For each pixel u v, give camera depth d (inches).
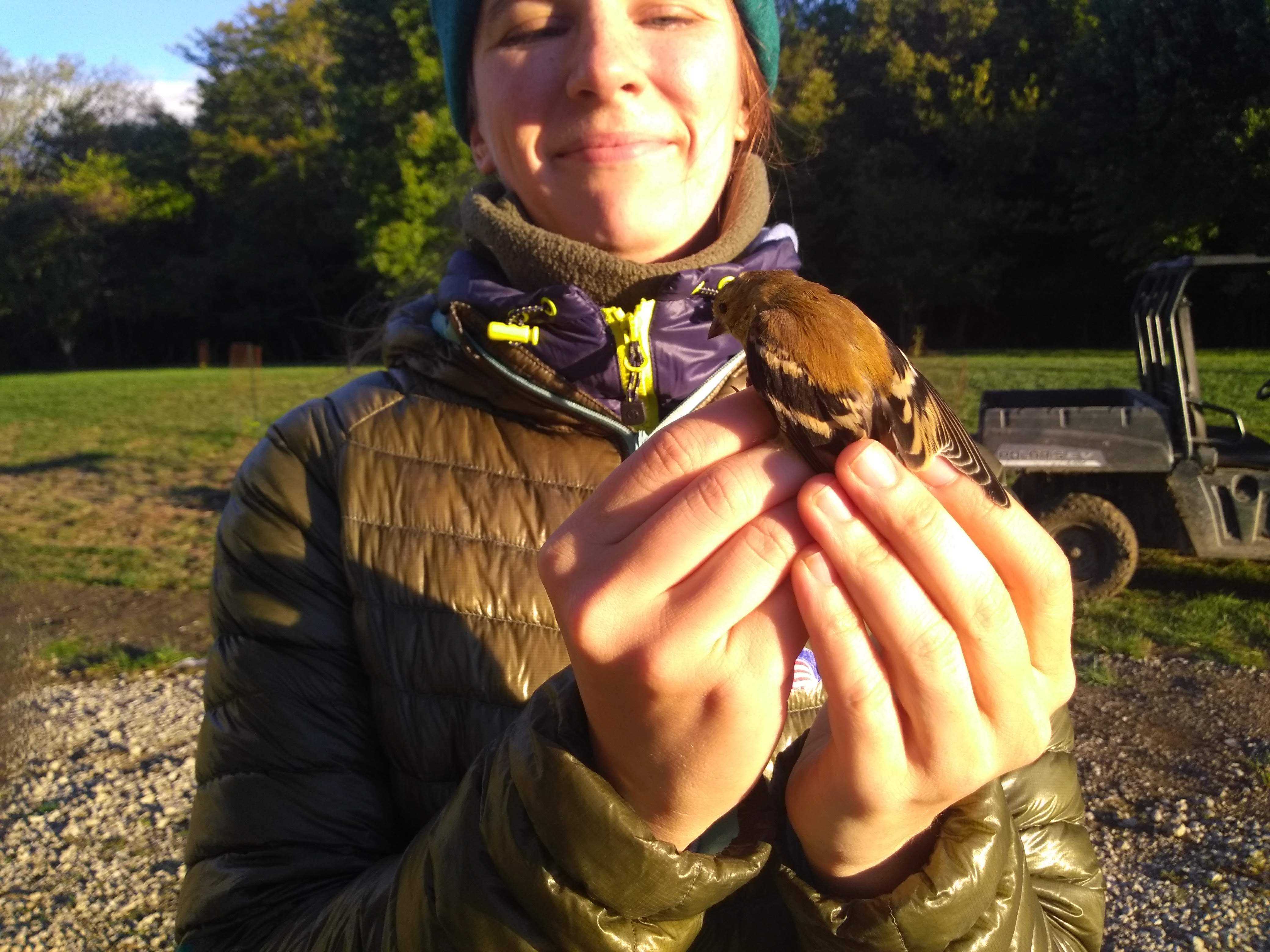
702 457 11.9
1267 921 43.1
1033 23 365.1
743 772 11.3
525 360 18.0
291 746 17.0
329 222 537.3
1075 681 12.1
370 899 14.0
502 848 12.1
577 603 11.2
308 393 266.1
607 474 18.2
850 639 10.8
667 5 19.0
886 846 12.0
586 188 19.0
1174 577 88.8
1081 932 16.3
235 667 17.6
